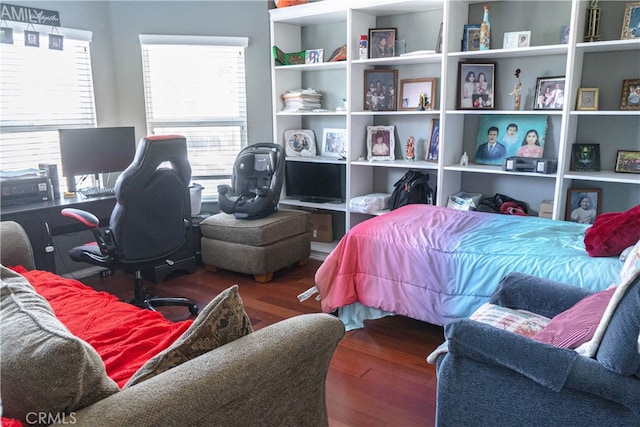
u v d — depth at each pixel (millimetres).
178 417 1003
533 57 3377
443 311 2520
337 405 2133
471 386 1528
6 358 996
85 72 3824
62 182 3783
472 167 3459
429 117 3896
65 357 942
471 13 3549
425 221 2908
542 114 3322
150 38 4008
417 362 2504
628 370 1271
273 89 4262
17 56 3430
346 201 4055
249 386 1166
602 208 3279
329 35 4301
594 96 3074
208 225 3832
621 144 3160
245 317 1358
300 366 1342
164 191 2742
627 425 1304
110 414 947
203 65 4223
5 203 3021
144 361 1566
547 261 2250
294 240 3873
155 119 4195
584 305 1661
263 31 4273
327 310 2859
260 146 3994
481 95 3520
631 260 1827
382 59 3625
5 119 3412
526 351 1396
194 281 3732
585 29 3035
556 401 1396
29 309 1230
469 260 2424
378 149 4047
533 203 3518
